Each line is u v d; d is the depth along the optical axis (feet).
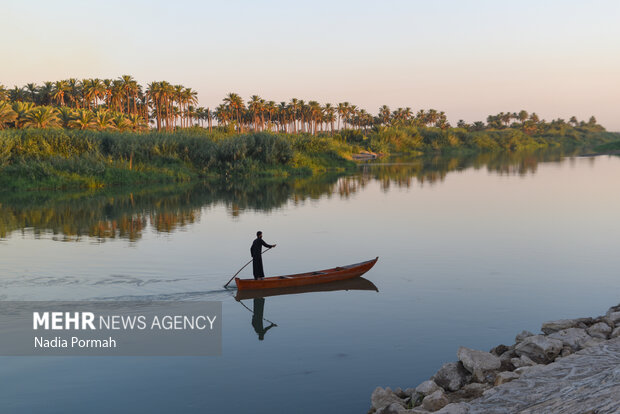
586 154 441.27
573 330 35.88
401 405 27.20
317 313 46.75
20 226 96.68
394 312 46.70
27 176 172.24
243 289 53.78
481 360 31.30
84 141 201.57
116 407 29.68
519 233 84.43
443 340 39.81
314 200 136.56
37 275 59.11
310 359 36.60
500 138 609.83
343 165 285.64
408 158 394.93
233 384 32.68
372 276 59.62
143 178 196.85
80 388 32.24
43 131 200.54
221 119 520.83
